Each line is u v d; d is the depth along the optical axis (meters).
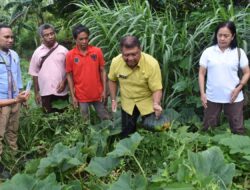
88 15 5.60
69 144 3.96
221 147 3.53
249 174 3.29
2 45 3.68
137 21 4.96
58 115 4.35
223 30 3.53
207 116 3.88
